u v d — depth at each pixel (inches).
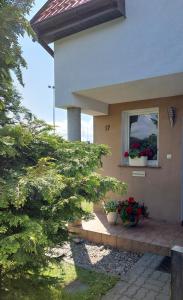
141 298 133.9
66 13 197.3
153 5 176.9
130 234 208.1
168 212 245.9
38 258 105.7
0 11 113.9
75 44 216.8
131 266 170.9
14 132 114.2
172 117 240.5
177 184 241.0
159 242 190.2
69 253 192.4
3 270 116.6
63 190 112.5
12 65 131.3
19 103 138.9
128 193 267.6
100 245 208.1
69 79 221.9
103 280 152.2
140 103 261.9
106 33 199.0
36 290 126.6
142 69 183.5
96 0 181.9
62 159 129.0
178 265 99.7
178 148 240.1
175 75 174.9
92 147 141.6
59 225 110.1
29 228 91.6
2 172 116.4
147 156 261.3
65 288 143.6
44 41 226.2
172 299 100.8
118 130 277.9
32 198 112.0
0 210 102.9
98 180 120.3
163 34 174.2
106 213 256.8
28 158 132.2
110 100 260.1
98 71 204.5
